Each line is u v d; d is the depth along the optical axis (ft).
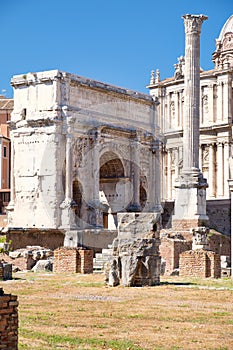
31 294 107.76
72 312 87.35
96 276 140.05
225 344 67.51
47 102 317.01
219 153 395.55
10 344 57.26
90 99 320.91
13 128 327.47
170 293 107.55
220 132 396.37
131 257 117.29
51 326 76.84
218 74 399.44
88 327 76.43
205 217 189.37
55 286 119.55
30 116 321.32
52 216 303.07
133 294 106.52
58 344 66.59
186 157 193.88
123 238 118.52
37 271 169.89
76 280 131.13
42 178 311.27
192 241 178.29
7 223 331.98
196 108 197.67
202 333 73.20
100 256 170.50
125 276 117.39
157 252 119.34
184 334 72.59
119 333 72.84
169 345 66.74
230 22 440.04
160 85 414.41
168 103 412.16
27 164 320.50
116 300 99.50
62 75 314.55
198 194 189.16
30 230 267.39
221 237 228.63
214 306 93.45
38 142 317.01
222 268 170.19
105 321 80.43
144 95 262.06
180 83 406.21
